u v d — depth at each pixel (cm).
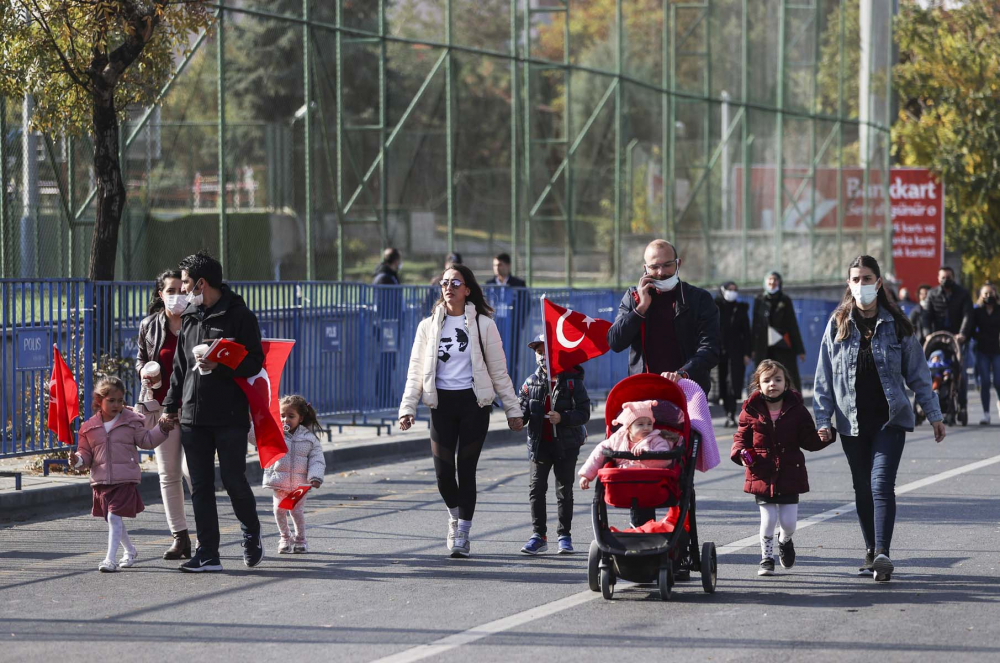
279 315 2280
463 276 1345
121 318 1931
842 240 5178
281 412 1352
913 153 5653
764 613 1067
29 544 1421
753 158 4731
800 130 4969
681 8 4397
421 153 3481
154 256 2864
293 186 3155
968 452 2238
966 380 2747
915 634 991
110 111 2092
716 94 4553
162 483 1326
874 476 1188
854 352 1185
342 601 1126
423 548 1392
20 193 2589
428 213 3500
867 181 5297
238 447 1250
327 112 3234
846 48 5206
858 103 5272
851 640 973
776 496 1202
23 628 1033
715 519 1552
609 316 3238
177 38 2180
